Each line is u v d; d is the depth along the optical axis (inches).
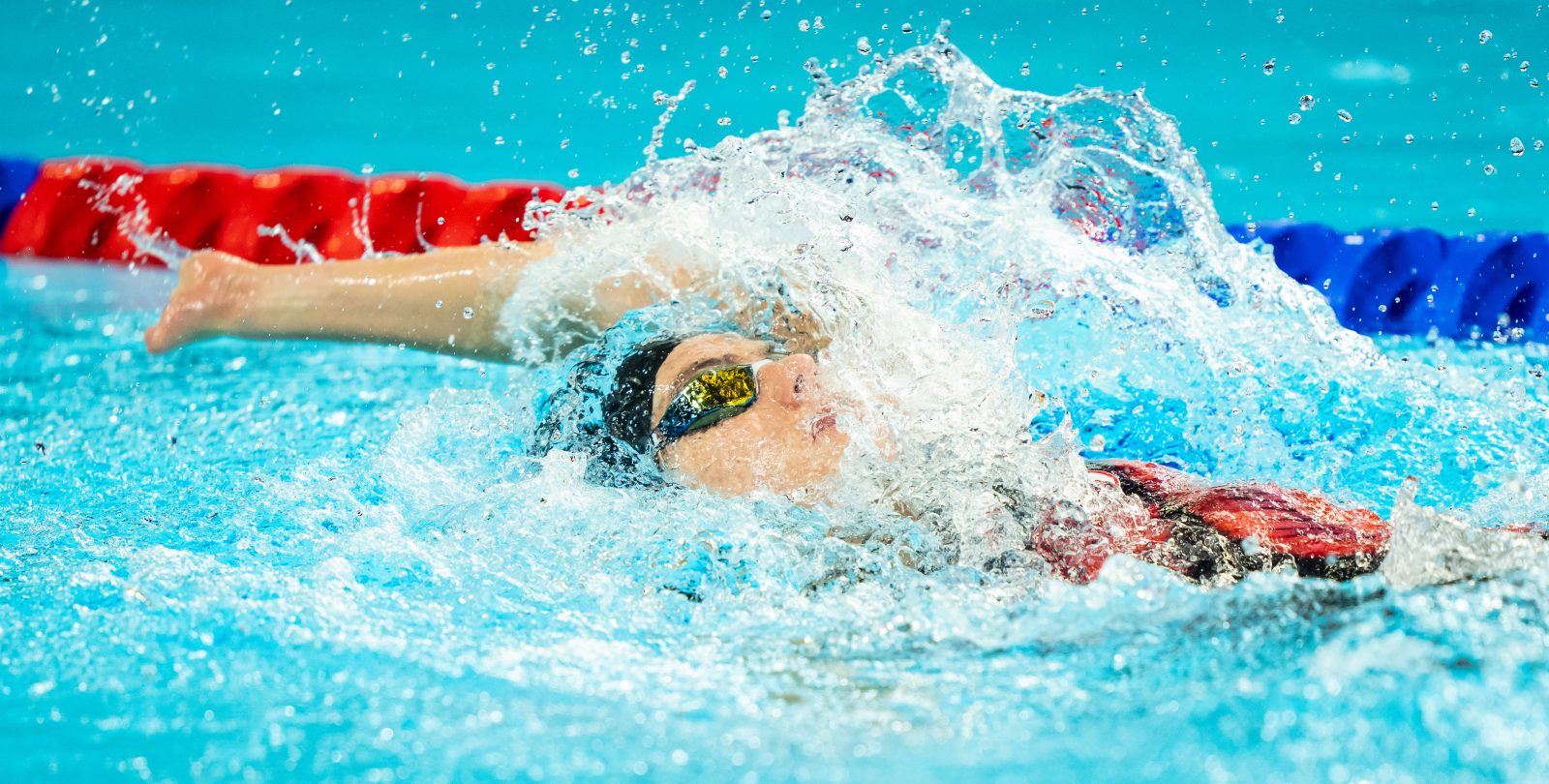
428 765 151.3
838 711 164.1
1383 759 139.5
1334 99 665.0
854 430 245.8
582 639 196.1
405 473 294.2
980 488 236.5
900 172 346.0
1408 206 557.3
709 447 244.5
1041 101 365.4
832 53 698.2
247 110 694.5
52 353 446.9
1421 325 484.1
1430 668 158.6
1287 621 179.2
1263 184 580.4
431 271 326.3
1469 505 285.6
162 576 225.9
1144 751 146.2
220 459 335.6
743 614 207.8
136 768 153.3
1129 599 196.2
